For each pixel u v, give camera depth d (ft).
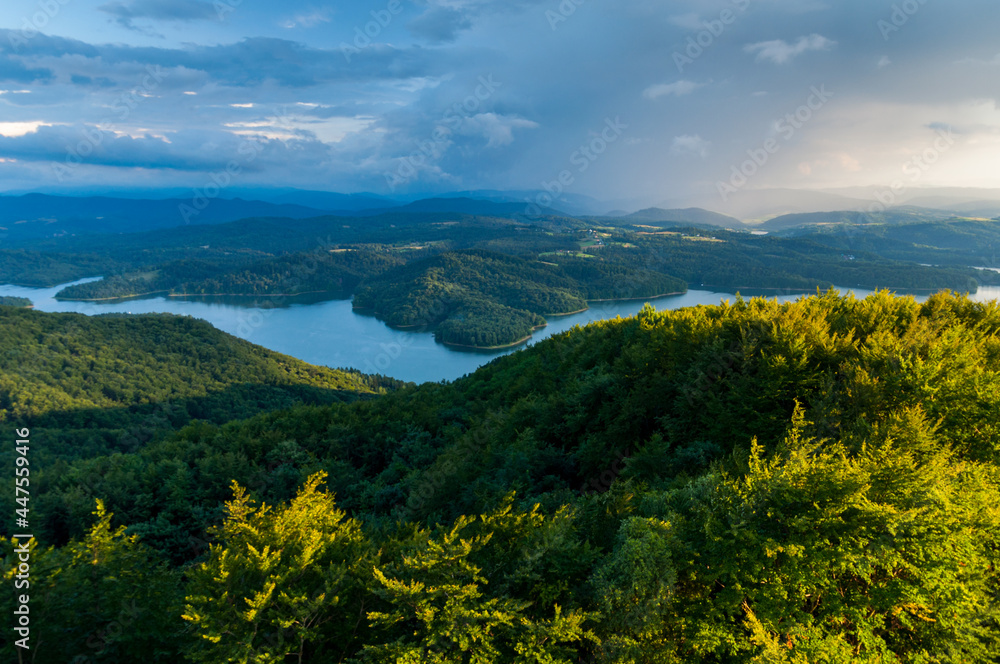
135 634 52.60
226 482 177.47
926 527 44.47
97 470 197.98
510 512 66.49
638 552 47.75
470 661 46.50
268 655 46.55
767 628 44.78
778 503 48.60
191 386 588.91
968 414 66.59
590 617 46.80
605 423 123.95
